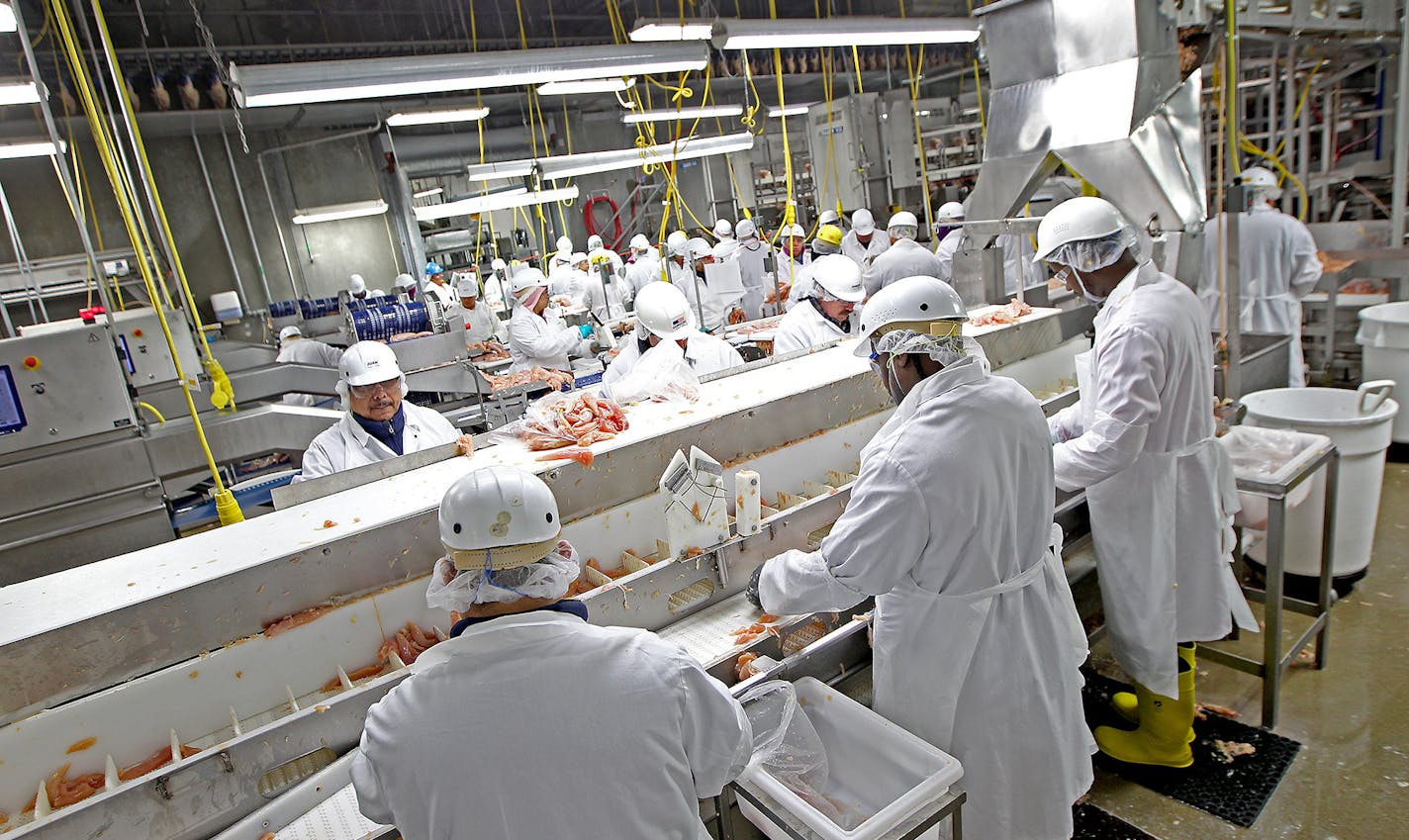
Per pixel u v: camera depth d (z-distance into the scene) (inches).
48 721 54.0
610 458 76.1
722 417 84.0
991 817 67.3
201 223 327.0
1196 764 93.6
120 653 55.9
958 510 60.2
